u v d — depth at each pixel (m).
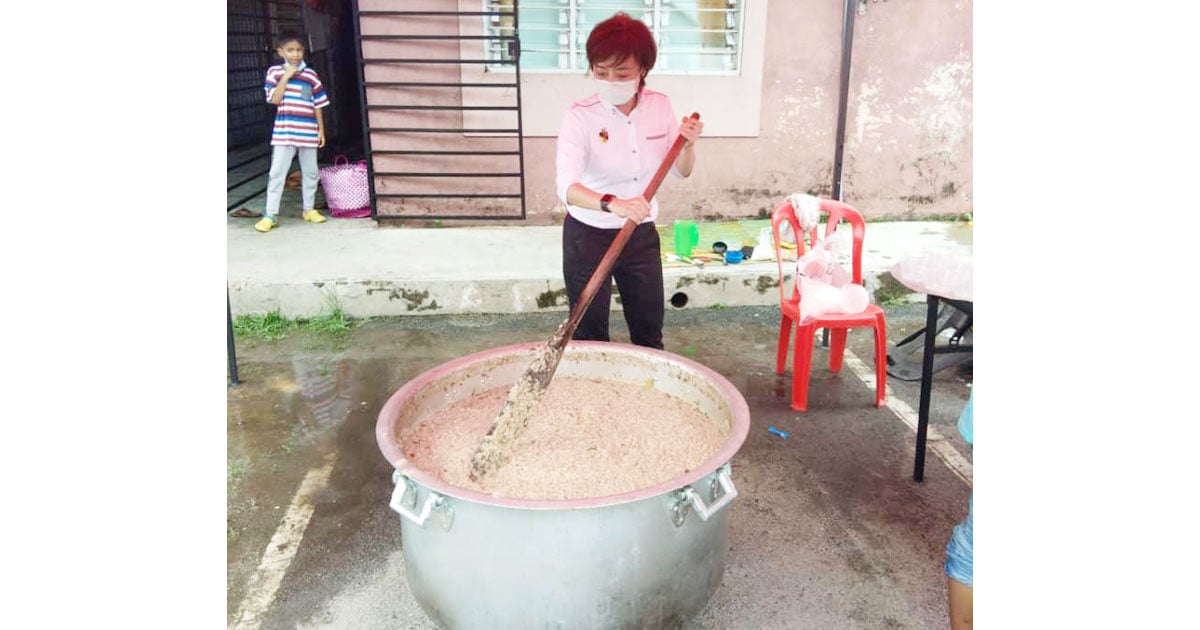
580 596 2.11
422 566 2.26
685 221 6.19
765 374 4.34
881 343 3.85
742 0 5.89
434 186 6.25
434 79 5.96
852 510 3.10
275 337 4.82
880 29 6.10
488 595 2.15
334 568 2.80
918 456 3.27
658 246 3.35
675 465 2.43
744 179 6.36
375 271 5.21
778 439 3.64
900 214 6.56
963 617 2.24
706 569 2.30
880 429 3.73
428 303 5.12
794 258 5.45
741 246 5.73
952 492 3.22
